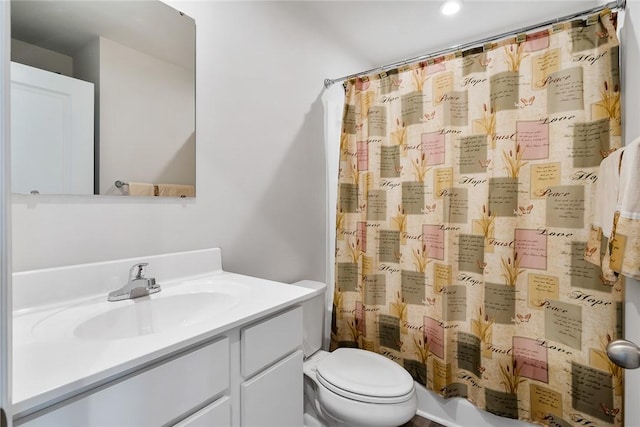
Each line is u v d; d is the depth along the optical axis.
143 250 1.08
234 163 1.38
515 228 1.34
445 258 1.49
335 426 1.31
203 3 1.25
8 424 0.37
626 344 0.56
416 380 1.60
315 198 1.85
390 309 1.68
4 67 0.36
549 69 1.27
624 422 1.08
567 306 1.23
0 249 0.36
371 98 1.71
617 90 1.13
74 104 0.92
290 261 1.68
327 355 1.51
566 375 1.23
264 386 0.87
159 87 1.11
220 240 1.32
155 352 0.61
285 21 1.62
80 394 0.53
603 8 1.16
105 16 0.99
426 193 1.55
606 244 0.95
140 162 1.07
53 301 0.85
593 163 1.18
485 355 1.40
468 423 1.46
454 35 1.97
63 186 0.90
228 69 1.34
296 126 1.70
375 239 1.72
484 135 1.42
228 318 0.78
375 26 1.88
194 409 0.71
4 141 0.36
